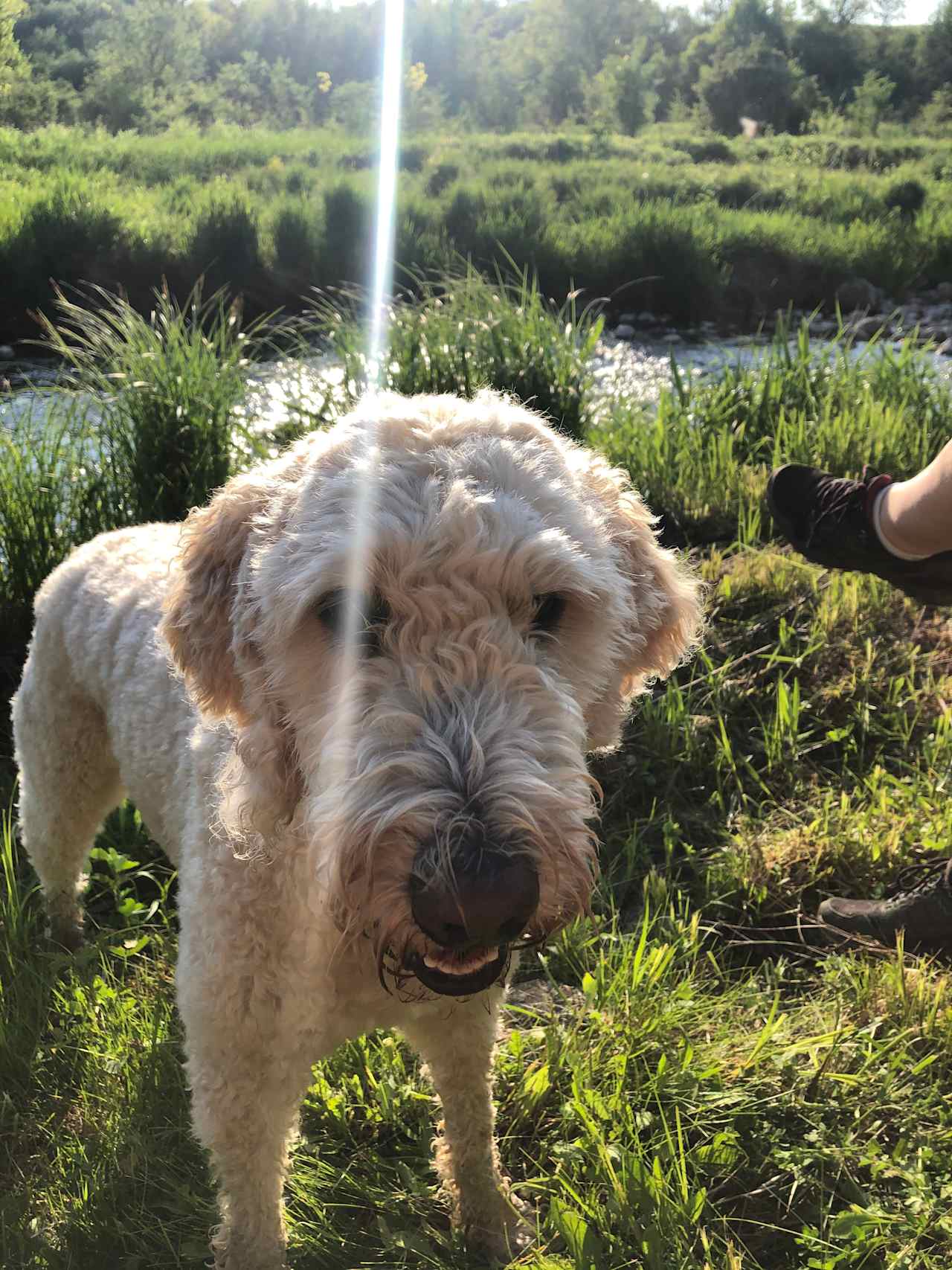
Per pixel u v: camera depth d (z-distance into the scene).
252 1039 0.57
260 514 0.58
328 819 0.47
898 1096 0.72
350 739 0.48
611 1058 0.74
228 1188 0.60
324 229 4.06
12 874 0.90
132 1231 0.65
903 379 1.79
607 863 0.97
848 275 4.44
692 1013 0.78
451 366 1.59
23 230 3.63
